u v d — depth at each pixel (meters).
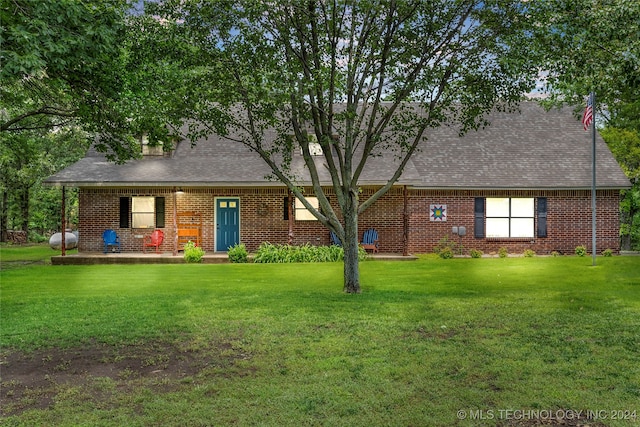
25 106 18.86
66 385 6.04
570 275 14.98
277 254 19.89
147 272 16.50
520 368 6.39
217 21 10.94
